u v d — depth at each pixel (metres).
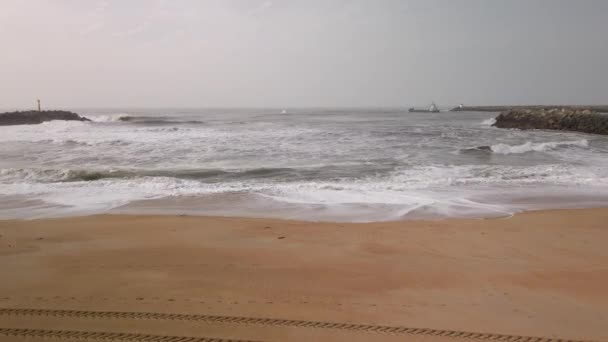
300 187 11.36
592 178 12.58
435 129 33.62
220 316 3.92
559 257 5.90
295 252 6.10
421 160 16.16
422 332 3.63
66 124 43.97
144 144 21.36
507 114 43.72
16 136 26.28
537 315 4.02
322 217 8.53
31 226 7.66
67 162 16.02
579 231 7.31
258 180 12.52
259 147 20.17
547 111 40.53
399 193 10.70
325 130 30.59
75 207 9.41
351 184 11.79
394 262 5.67
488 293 4.58
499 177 12.76
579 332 3.66
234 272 5.22
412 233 7.19
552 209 9.13
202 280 4.92
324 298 4.41
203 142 22.19
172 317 3.88
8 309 4.02
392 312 4.06
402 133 28.22
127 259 5.72
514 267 5.47
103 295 4.41
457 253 6.08
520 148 19.28
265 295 4.47
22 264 5.46
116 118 53.88
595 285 4.82
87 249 6.20
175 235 7.05
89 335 3.52
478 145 21.17
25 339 3.45
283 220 8.27
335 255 5.97
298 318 3.89
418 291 4.64
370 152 18.52
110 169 13.79
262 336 3.54
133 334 3.54
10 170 12.86
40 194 10.63
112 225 7.75
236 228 7.54
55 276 5.01
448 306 4.22
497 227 7.59
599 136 30.03
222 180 12.60
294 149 19.48
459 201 9.86
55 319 3.81
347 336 3.55
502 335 3.59
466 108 124.00
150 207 9.42
